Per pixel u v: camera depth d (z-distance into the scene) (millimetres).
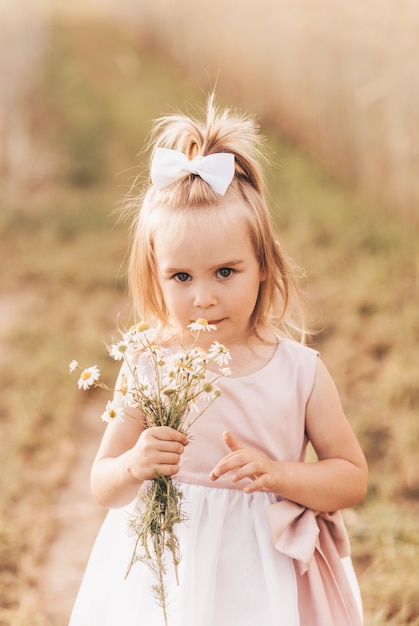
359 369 4961
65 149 10320
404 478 3846
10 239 7758
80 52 16062
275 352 2199
